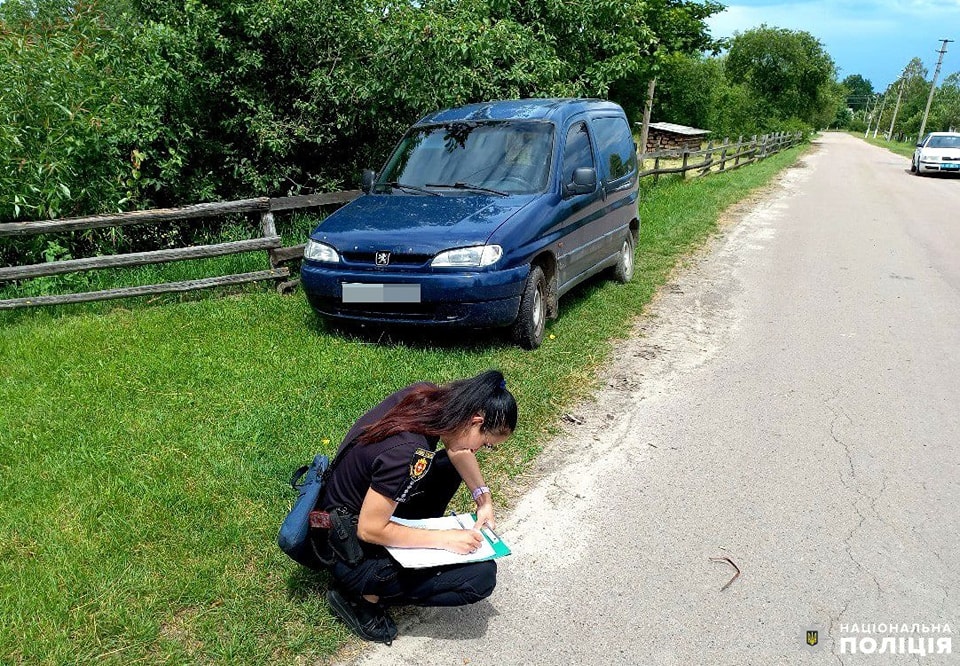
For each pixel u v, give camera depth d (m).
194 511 3.22
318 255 5.25
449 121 6.59
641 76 17.52
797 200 15.63
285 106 8.89
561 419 4.44
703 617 2.81
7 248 6.55
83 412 4.09
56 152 6.54
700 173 19.75
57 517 3.15
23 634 2.50
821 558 3.17
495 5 9.95
